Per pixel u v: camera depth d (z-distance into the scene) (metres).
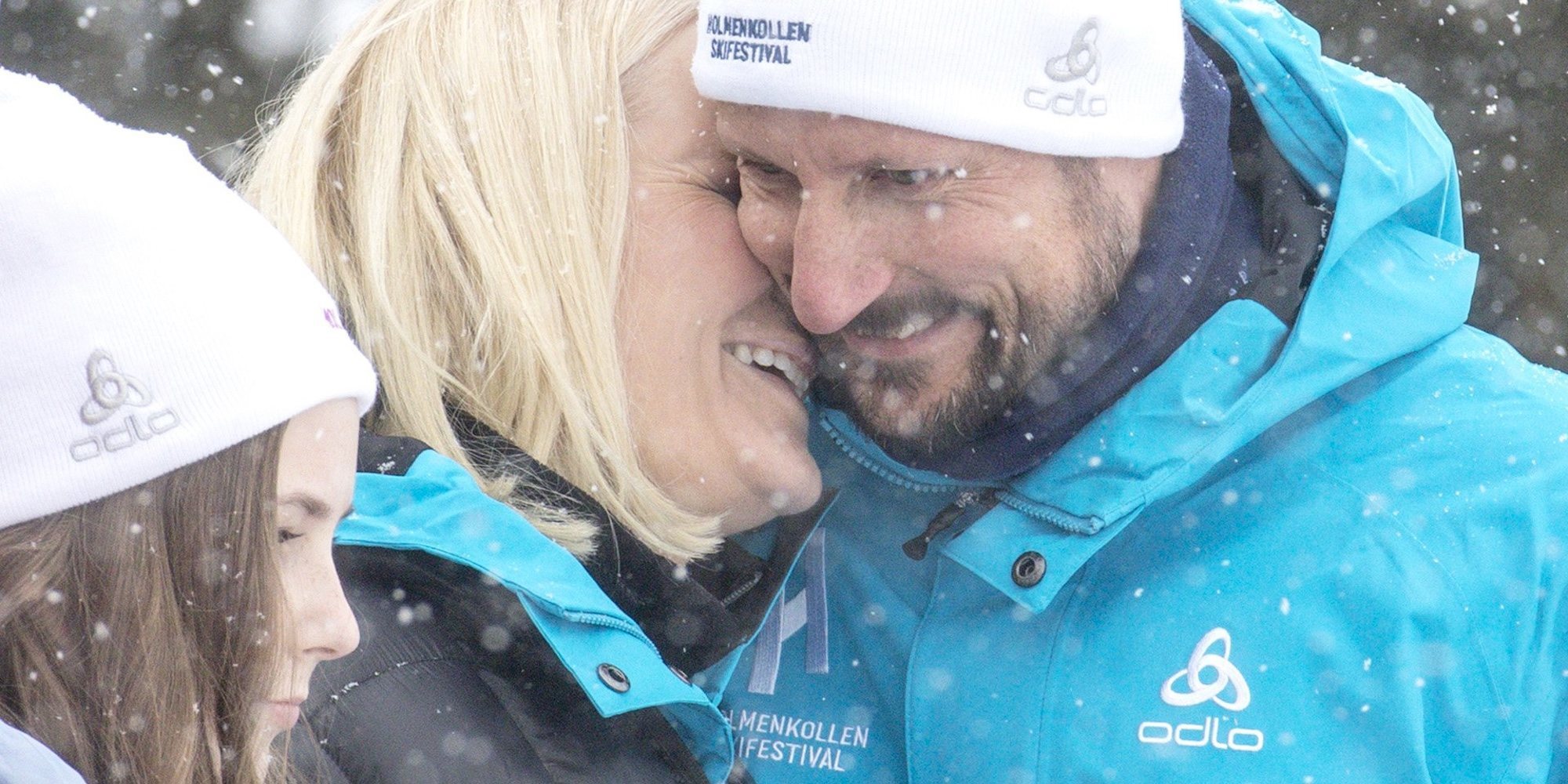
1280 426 7.54
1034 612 7.08
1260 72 7.71
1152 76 6.89
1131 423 7.09
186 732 4.48
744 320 7.43
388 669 5.66
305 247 6.79
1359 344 7.25
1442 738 6.89
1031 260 6.84
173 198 4.63
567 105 6.91
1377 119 7.66
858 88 6.41
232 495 4.56
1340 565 7.08
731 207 7.25
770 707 7.98
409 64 7.06
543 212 6.80
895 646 7.76
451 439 6.58
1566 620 6.98
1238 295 7.41
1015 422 7.20
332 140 7.15
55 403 4.39
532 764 5.66
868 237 6.80
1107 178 6.94
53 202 4.41
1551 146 21.22
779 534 7.66
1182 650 7.14
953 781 7.34
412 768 5.42
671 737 6.16
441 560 5.98
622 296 7.05
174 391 4.49
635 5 7.24
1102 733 7.13
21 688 4.36
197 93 24.14
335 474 4.89
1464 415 7.42
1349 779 6.84
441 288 6.81
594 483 6.69
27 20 24.14
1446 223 8.39
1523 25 21.12
